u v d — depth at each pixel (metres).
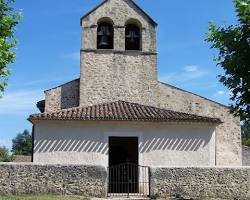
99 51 26.38
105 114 21.31
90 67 26.11
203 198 18.03
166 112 22.52
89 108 22.88
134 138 22.55
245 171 18.52
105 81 26.05
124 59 26.44
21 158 46.03
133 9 27.05
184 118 21.11
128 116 21.05
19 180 17.58
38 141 20.58
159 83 26.36
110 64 26.28
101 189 17.80
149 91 26.17
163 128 21.23
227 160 25.27
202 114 25.83
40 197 16.55
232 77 11.98
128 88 26.11
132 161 23.73
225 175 18.38
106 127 20.94
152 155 20.88
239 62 11.64
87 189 17.75
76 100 26.14
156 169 18.11
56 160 20.42
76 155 20.55
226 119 25.77
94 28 26.62
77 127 20.84
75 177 17.80
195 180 18.17
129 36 27.08
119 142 24.03
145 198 17.84
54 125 20.78
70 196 17.28
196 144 21.28
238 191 18.33
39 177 17.67
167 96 26.19
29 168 17.70
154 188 17.94
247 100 11.85
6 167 17.62
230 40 11.95
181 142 21.19
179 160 20.98
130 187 20.33
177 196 17.97
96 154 20.61
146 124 21.08
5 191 17.44
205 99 26.03
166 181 18.05
